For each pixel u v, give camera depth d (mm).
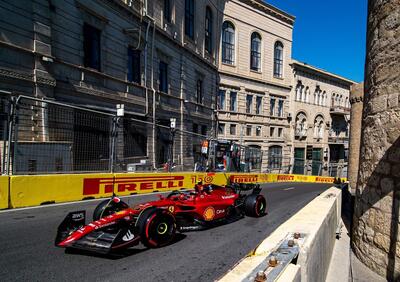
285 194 14602
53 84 12758
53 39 13016
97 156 12242
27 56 11859
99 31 15883
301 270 2105
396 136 4738
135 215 5148
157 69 21141
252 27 36906
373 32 5602
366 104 5879
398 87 4770
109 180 10086
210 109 31047
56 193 8492
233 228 6965
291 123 40844
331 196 6250
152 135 19250
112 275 3949
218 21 33031
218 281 1640
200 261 4645
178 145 22172
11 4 11250
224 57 34375
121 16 17281
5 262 4137
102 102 15945
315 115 44188
